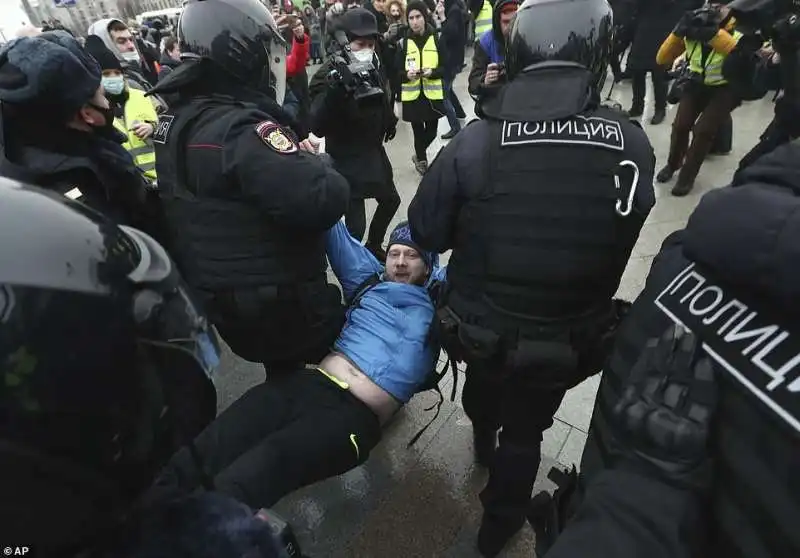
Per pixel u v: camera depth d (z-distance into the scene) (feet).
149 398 1.49
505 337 3.87
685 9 13.14
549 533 3.10
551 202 3.48
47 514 1.28
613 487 1.83
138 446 1.47
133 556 1.58
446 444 6.44
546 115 3.55
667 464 1.73
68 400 1.26
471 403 5.24
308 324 4.70
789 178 1.58
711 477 1.68
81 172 4.36
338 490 6.00
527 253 3.59
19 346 1.21
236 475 3.79
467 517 5.59
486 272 3.84
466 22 22.70
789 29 7.01
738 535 1.56
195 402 1.73
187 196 4.27
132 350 1.43
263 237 4.24
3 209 1.40
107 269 1.45
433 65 12.71
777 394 1.50
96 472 1.35
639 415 1.83
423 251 5.19
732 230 1.58
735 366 1.64
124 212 5.00
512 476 4.50
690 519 1.67
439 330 4.61
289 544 2.15
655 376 1.87
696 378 1.75
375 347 4.73
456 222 3.95
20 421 1.20
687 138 11.12
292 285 4.46
